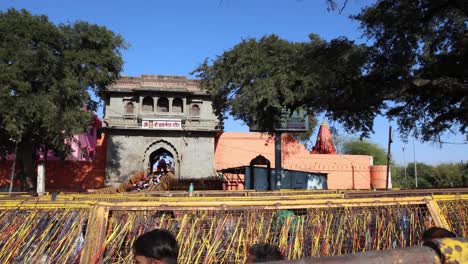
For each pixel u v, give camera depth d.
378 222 4.86
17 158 25.34
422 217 4.92
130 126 35.75
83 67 23.16
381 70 14.68
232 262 4.29
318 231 4.66
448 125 16.48
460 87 13.20
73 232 4.25
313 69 15.73
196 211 4.59
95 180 34.34
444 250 1.57
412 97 15.53
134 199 5.38
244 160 37.59
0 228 4.29
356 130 17.56
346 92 15.71
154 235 2.71
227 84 20.81
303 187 29.55
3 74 19.62
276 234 4.62
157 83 37.06
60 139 23.39
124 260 3.99
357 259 1.55
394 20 13.54
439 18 13.70
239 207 4.69
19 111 20.50
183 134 36.69
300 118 25.05
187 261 4.18
